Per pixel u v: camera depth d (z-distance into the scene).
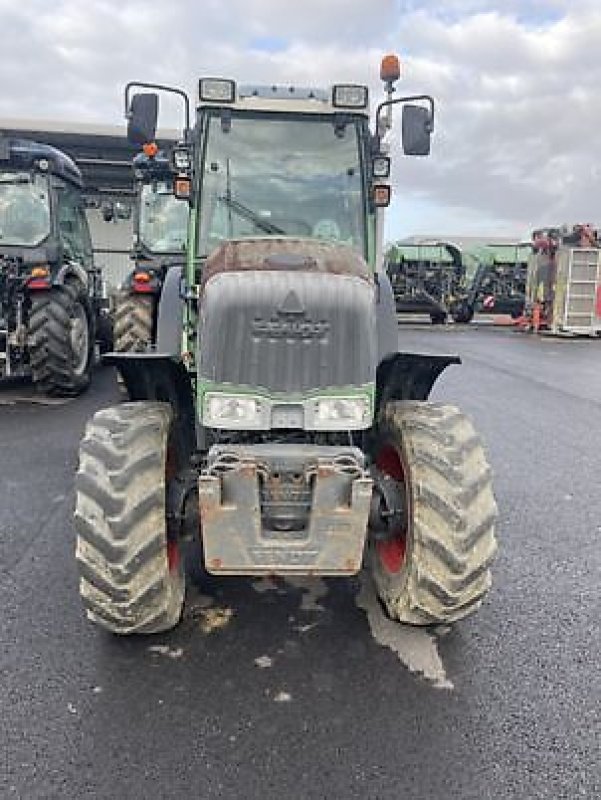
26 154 8.21
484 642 3.17
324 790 2.32
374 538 3.49
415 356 3.35
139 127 4.21
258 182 4.24
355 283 3.02
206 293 2.99
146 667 2.95
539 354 13.64
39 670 2.91
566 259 17.11
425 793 2.31
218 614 3.37
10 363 8.00
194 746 2.50
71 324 7.98
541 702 2.77
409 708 2.72
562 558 4.07
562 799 2.29
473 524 2.98
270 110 4.23
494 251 22.83
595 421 7.71
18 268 7.86
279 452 2.85
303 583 3.69
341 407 2.93
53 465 5.60
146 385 3.47
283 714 2.67
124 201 14.52
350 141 4.28
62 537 4.23
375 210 4.28
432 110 4.23
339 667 2.97
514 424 7.47
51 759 2.43
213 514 2.80
